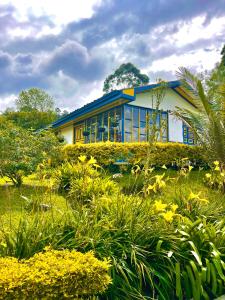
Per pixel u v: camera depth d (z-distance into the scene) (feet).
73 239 12.22
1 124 32.91
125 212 14.43
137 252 12.52
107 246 12.49
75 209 15.44
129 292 11.59
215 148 38.17
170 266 13.03
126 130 53.11
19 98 132.98
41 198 16.88
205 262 13.89
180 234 14.37
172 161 40.96
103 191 21.57
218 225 16.44
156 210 14.56
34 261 10.06
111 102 50.31
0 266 9.55
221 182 23.39
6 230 13.25
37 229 12.39
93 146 39.45
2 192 27.07
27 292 8.67
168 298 12.39
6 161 28.84
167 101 58.13
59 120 72.02
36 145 32.42
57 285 8.95
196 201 18.39
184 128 60.75
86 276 9.41
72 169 27.91
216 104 41.37
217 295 13.33
